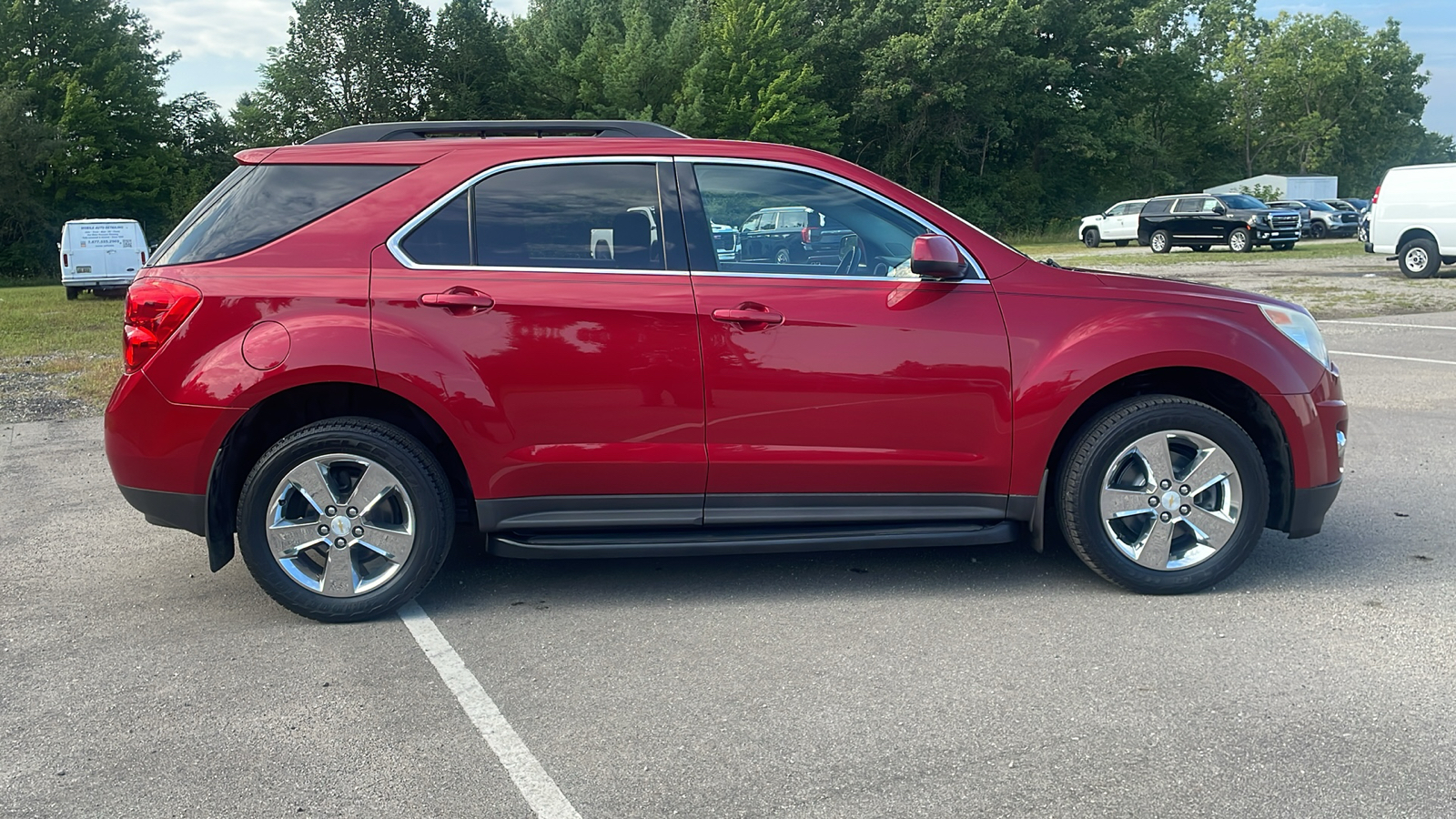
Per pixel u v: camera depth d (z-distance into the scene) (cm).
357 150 394
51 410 870
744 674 336
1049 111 5391
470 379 374
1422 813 248
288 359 366
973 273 396
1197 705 307
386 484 379
